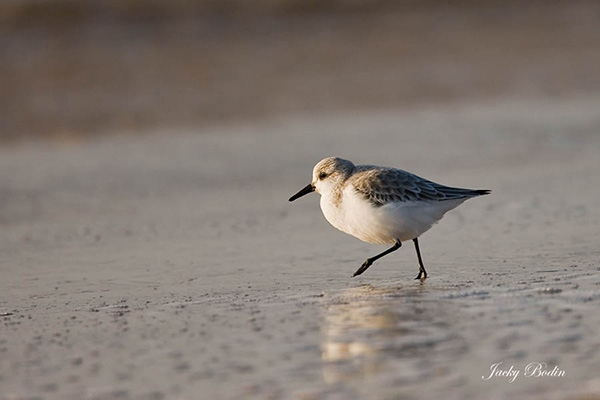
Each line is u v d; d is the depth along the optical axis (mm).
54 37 31750
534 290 8141
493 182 15516
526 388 5609
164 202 15227
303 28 34781
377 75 29578
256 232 12531
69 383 6156
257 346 6762
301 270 10008
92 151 20734
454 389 5641
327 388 5766
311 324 7336
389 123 23172
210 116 24734
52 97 26500
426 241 11305
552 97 25906
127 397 5832
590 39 33781
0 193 16312
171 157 19641
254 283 9359
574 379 5727
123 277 10016
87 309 8414
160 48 31656
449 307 7664
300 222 13219
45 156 20250
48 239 12562
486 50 32688
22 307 8641
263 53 31875
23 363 6633
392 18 36531
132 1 34688
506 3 38906
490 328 6898
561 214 12555
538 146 19109
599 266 9211
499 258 10016
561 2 39281
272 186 16391
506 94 26812
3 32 31797
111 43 31812
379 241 9641
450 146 19594
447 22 36438
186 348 6816
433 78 29062
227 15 35250
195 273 10039
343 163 9867
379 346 6570
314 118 24359
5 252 11734
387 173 9477
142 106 25781
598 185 14719
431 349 6445
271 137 21781
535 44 33375
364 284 9078
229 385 5938
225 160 19094
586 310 7305
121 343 7055
